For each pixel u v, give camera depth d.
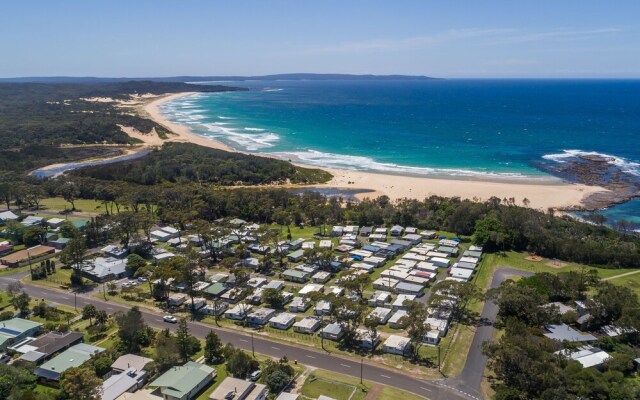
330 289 128.12
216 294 124.38
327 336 104.19
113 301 123.12
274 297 117.50
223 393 79.94
